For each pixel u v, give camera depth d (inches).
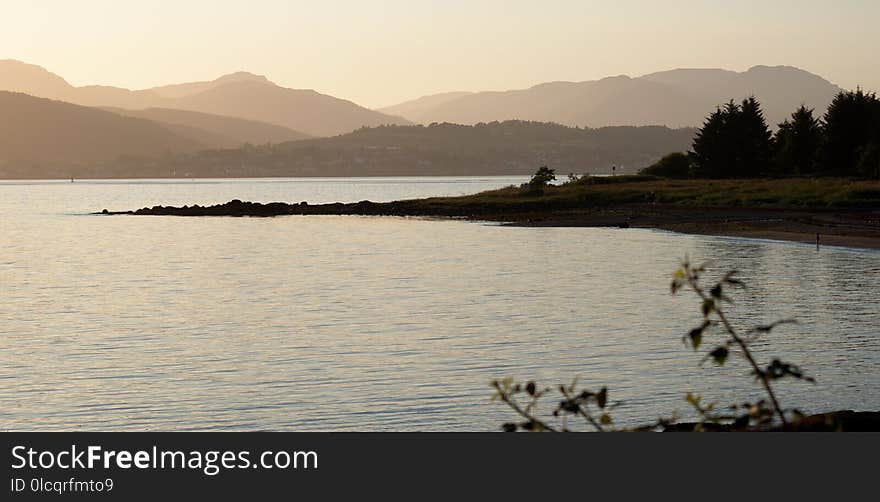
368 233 3666.3
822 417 539.5
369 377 1088.8
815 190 4094.5
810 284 1852.9
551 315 1525.6
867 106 5324.8
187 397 1014.4
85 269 2480.3
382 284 2007.9
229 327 1471.5
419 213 4832.7
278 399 996.6
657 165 6102.4
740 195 4121.6
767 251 2571.4
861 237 2807.6
